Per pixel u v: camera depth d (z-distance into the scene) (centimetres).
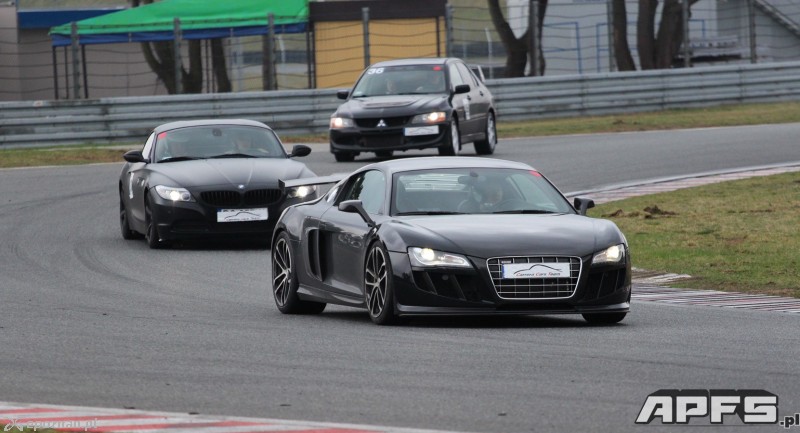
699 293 3966
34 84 14300
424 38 12888
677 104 11600
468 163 3616
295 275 3634
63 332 3216
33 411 2189
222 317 3522
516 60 13738
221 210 5294
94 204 6919
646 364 2589
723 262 4578
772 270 4362
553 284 3122
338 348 2866
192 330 3228
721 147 8744
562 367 2558
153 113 10125
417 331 3136
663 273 4450
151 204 5366
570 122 10969
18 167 8669
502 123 11081
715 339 2955
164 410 2194
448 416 2106
